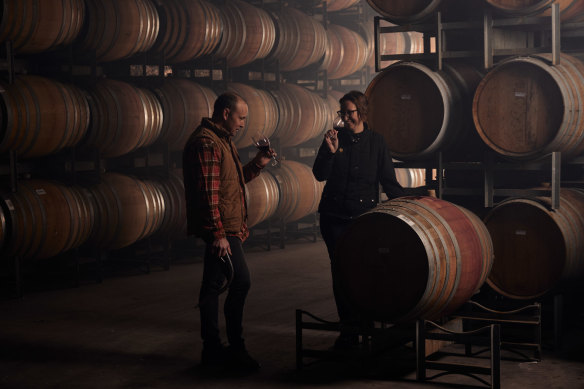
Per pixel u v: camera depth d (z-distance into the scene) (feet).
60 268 28.27
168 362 17.57
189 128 31.60
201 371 16.83
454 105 20.07
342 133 18.22
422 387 15.51
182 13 31.63
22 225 24.02
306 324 16.75
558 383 15.65
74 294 25.63
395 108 20.62
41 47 25.96
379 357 16.69
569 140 18.94
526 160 19.36
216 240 15.67
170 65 34.27
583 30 19.83
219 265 16.35
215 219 15.70
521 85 19.19
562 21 20.06
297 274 29.14
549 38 23.02
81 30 28.17
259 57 36.32
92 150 28.32
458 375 16.28
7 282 25.79
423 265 15.19
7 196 24.16
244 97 33.96
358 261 15.85
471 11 21.18
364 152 18.03
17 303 24.22
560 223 18.26
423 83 20.24
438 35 20.42
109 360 17.80
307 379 16.14
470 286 16.28
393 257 15.48
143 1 30.04
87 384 16.05
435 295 15.34
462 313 18.42
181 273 29.63
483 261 16.67
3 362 17.69
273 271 29.84
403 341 17.28
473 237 16.52
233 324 16.66
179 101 31.30
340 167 17.98
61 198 25.54
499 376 15.11
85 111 26.73
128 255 30.73
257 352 18.30
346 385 15.69
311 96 39.27
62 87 26.05
